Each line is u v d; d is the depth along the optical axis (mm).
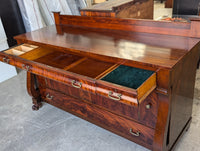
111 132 1864
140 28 1701
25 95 2623
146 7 2457
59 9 3398
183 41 1440
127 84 1267
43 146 1829
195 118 1961
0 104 2473
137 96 1086
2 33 2832
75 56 1984
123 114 1614
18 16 3271
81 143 1817
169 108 1318
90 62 1816
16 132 2018
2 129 2070
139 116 1517
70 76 1424
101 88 1264
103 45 1557
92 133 1915
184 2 3838
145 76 1341
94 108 1802
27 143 1878
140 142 1626
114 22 1839
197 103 2143
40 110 2311
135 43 1516
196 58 1545
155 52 1329
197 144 1685
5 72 2992
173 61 1186
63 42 1726
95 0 4066
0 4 3012
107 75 1390
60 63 1854
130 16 2162
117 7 1892
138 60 1243
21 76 3104
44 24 3326
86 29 2023
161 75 1206
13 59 1770
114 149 1720
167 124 1372
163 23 1562
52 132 1976
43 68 1582
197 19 1391
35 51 1942
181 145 1692
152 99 1377
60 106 2145
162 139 1399
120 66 1507
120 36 1705
